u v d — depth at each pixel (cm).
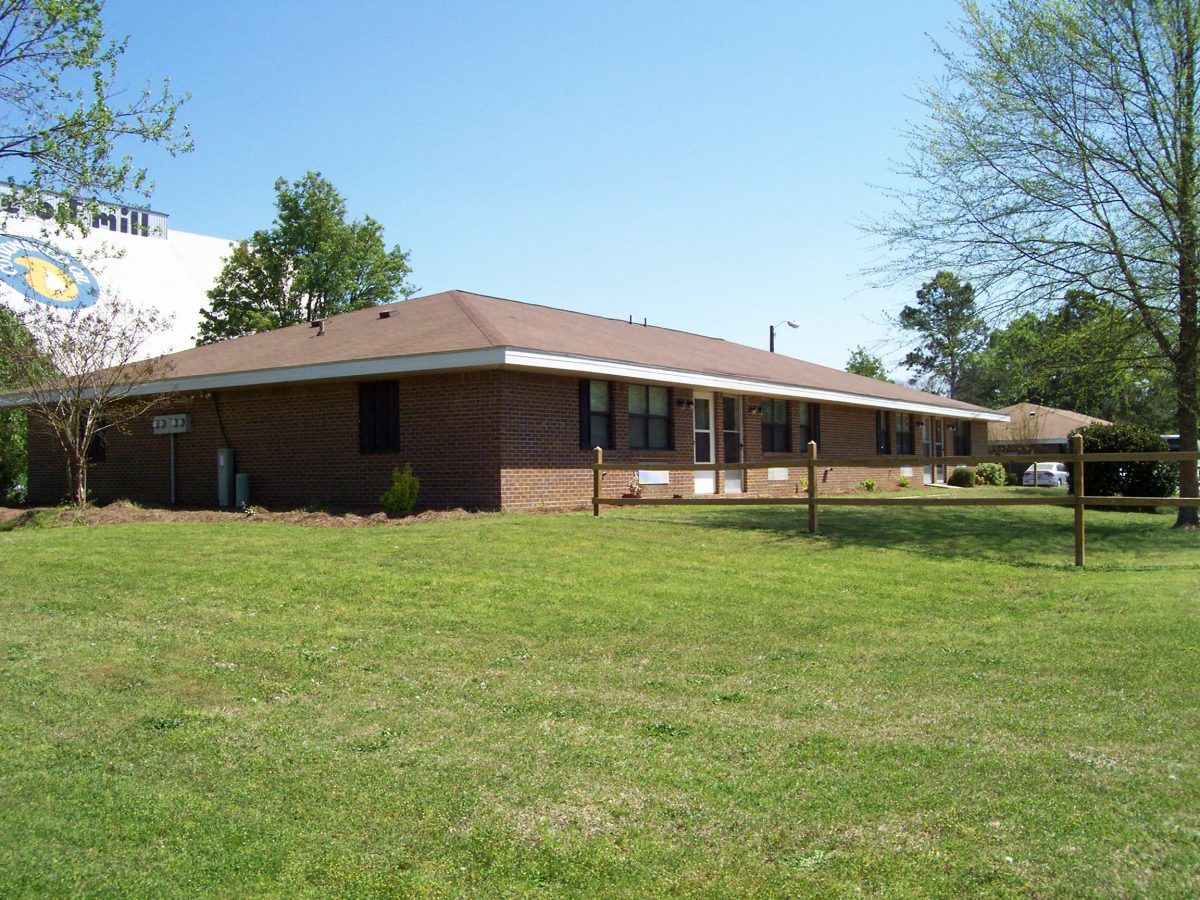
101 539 1269
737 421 2283
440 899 400
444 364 1555
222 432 1975
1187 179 1623
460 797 491
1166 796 466
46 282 3634
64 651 770
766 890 394
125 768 539
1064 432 4450
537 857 429
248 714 627
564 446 1712
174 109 1706
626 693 659
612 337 2098
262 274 4034
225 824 470
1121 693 640
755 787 492
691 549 1207
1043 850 414
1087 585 1033
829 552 1221
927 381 6312
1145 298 1677
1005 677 689
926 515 1717
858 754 535
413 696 659
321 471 1816
